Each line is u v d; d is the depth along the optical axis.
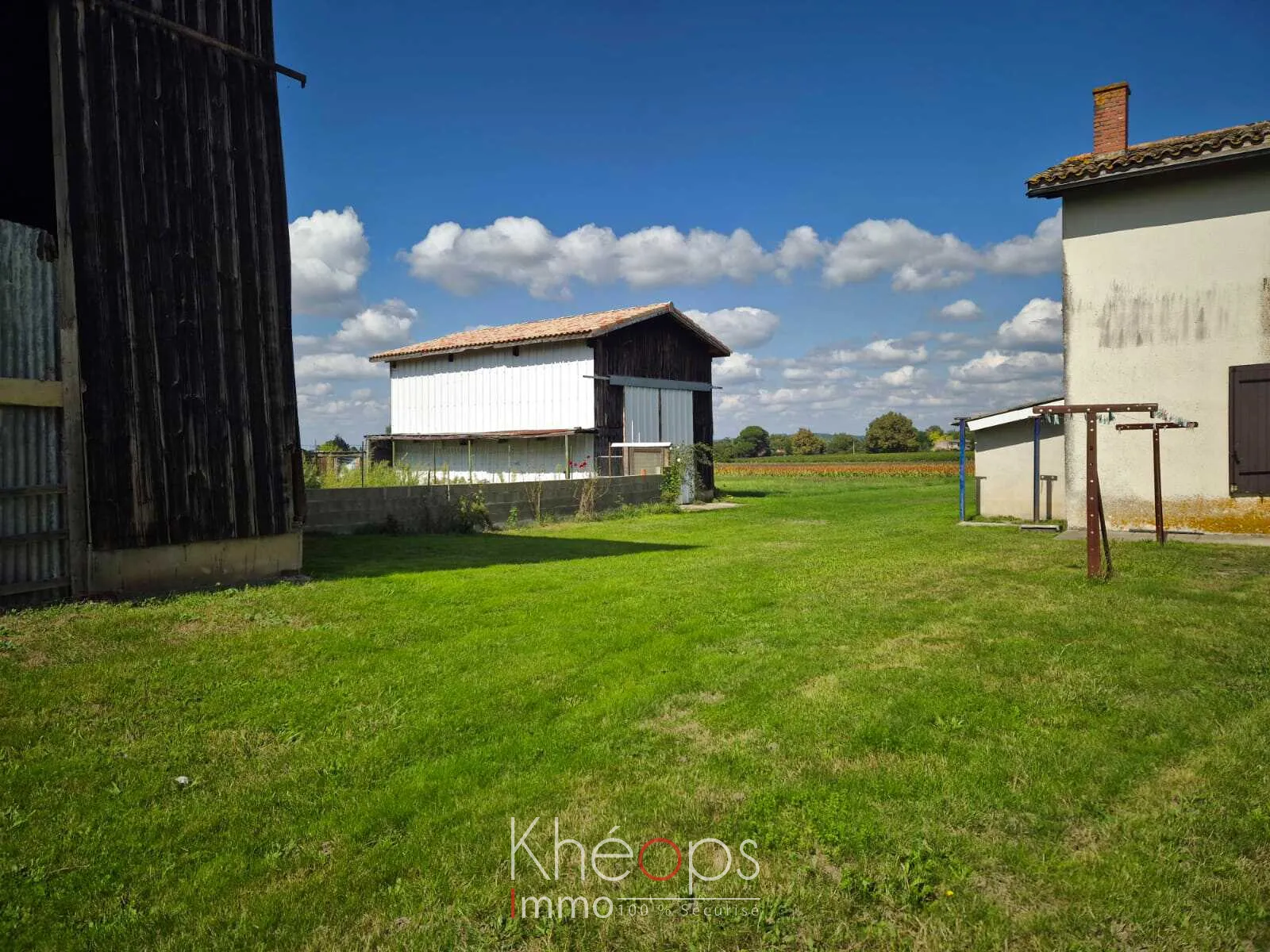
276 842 3.21
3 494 6.54
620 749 4.01
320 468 17.95
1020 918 2.59
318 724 4.40
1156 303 11.44
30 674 4.91
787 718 4.30
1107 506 11.80
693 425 25.66
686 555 10.77
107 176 7.28
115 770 3.80
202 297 8.03
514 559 10.48
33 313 6.81
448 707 4.62
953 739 3.96
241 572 8.30
